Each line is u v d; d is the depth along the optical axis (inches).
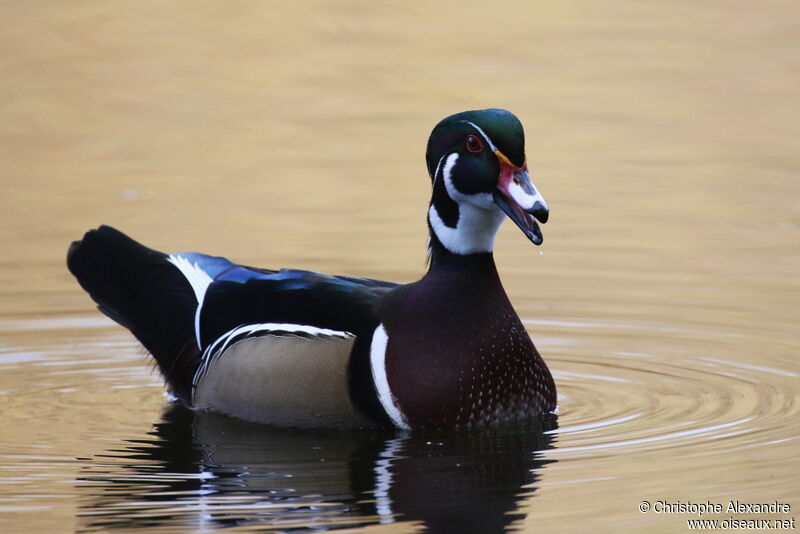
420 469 394.0
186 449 413.7
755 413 443.2
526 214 418.0
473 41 940.6
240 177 753.0
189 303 472.4
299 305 443.5
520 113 831.1
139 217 690.8
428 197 725.3
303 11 973.2
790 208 700.7
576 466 394.9
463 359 425.4
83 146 797.9
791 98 853.2
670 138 803.4
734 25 962.7
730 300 577.0
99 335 542.6
